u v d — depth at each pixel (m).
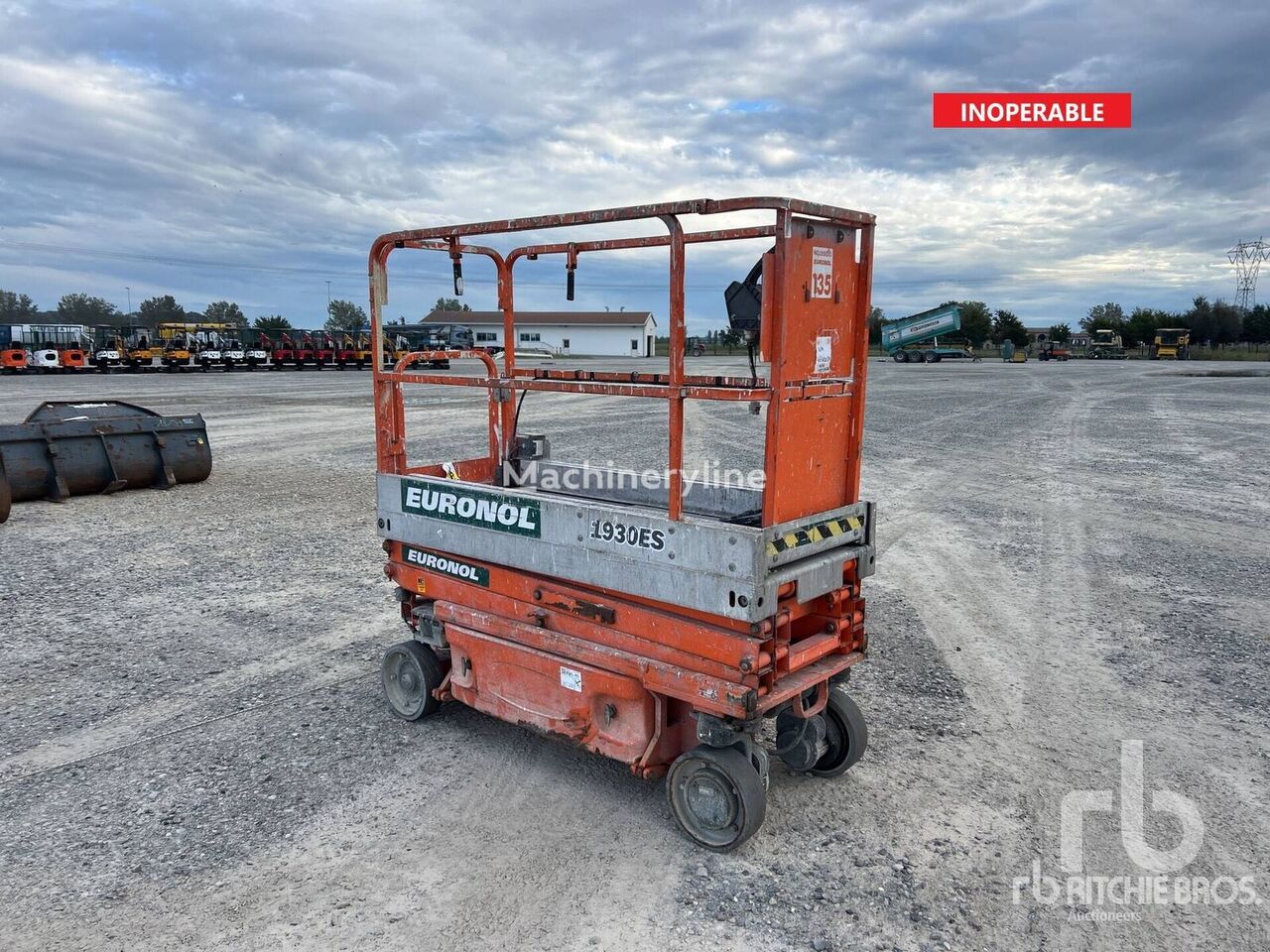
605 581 3.78
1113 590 7.36
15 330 41.75
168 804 3.99
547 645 4.05
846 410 3.79
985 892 3.36
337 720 4.89
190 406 24.00
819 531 3.60
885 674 5.57
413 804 3.98
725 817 3.54
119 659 5.79
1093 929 3.15
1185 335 60.78
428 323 75.44
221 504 11.04
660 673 3.60
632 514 3.65
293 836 3.72
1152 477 12.95
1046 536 9.33
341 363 48.06
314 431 18.50
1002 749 4.57
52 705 5.08
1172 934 3.12
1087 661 5.79
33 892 3.34
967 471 13.54
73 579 7.66
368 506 10.95
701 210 3.23
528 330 75.69
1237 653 5.94
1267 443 16.62
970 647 6.06
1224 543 8.95
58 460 11.09
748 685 3.37
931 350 59.88
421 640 4.76
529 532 4.07
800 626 4.00
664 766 3.83
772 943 3.04
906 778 4.25
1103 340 65.44
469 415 21.92
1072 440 17.25
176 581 7.61
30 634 6.27
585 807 3.96
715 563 3.38
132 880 3.42
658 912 3.21
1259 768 4.36
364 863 3.53
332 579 7.68
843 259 3.58
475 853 3.59
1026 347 67.12
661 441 16.59
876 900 3.29
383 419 4.81
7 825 3.82
